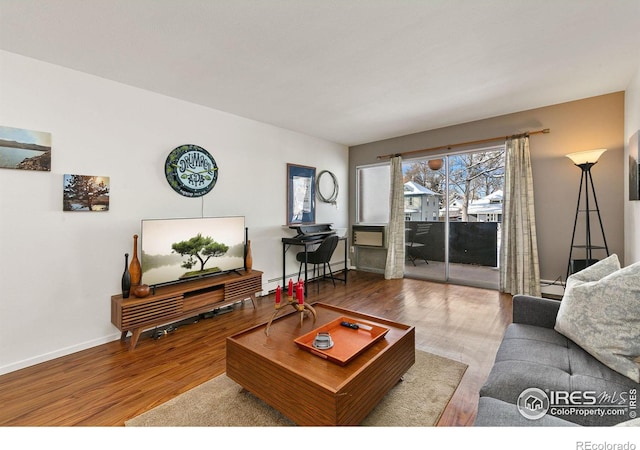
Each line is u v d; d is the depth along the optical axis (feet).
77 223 8.43
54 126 7.98
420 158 15.98
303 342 6.05
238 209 12.73
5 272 7.29
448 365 7.27
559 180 11.96
